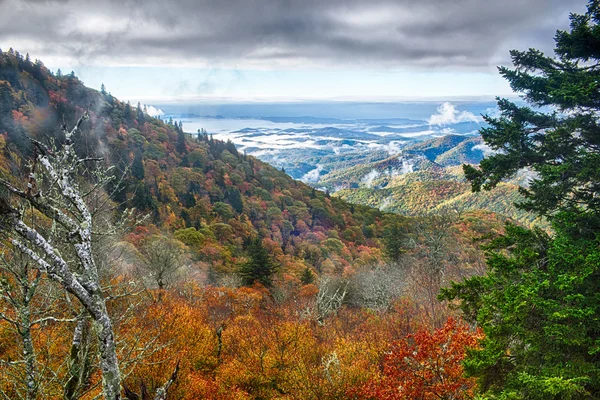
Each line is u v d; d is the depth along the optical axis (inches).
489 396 299.3
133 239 1665.8
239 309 1250.0
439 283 1047.0
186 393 566.3
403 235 2196.1
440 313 914.7
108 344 196.9
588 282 300.0
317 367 687.7
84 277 197.6
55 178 213.2
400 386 474.3
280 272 2268.7
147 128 5812.0
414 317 1008.9
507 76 405.7
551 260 319.9
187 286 1208.2
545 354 296.4
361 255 3503.9
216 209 3954.2
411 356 481.7
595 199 340.5
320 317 1074.7
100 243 379.9
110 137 4249.5
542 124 392.2
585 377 258.4
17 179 252.1
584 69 366.9
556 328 285.0
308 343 800.9
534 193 374.0
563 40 367.6
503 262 351.9
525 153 382.3
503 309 313.6
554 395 268.2
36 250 254.2
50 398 354.0
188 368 609.0
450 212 1391.5
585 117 345.4
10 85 3912.4
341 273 2701.8
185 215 3339.1
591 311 275.1
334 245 3686.0
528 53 395.9
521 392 291.6
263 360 742.5
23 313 229.5
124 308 428.5
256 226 4136.3
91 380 412.2
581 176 320.5
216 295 1321.4
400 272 1662.2
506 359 327.3
